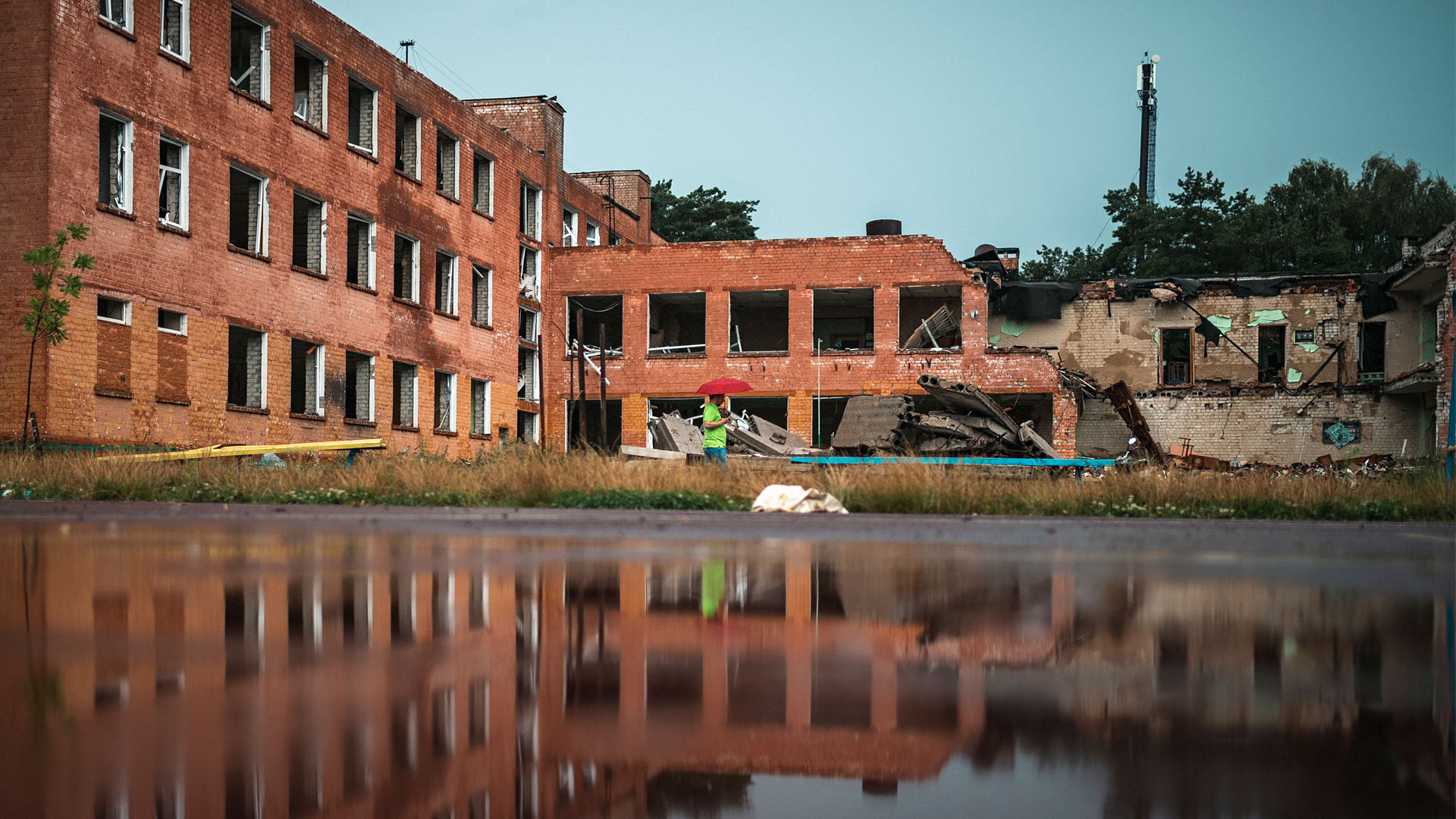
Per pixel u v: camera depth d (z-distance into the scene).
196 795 1.83
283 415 25.89
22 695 2.66
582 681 2.91
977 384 34.09
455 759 2.09
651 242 49.38
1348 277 33.97
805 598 4.95
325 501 12.85
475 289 35.44
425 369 31.83
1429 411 32.69
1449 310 28.27
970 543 9.07
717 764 2.08
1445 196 50.16
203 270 23.41
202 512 12.18
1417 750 2.20
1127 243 48.62
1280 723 2.44
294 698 2.65
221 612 4.28
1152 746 2.23
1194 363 35.03
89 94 20.45
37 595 4.79
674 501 12.17
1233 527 10.69
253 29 25.89
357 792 1.86
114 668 3.04
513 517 11.69
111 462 14.12
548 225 39.09
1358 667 3.17
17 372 19.41
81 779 1.92
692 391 36.47
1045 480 13.28
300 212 28.88
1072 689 2.83
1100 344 35.72
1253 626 4.08
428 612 4.35
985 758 2.13
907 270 35.16
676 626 3.99
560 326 38.25
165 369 22.27
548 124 39.28
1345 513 11.90
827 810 1.78
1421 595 5.18
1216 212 48.38
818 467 17.09
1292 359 34.34
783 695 2.73
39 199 19.55
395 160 30.94
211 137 23.75
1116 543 9.24
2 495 13.00
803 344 35.75
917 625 4.08
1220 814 1.77
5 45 19.72
